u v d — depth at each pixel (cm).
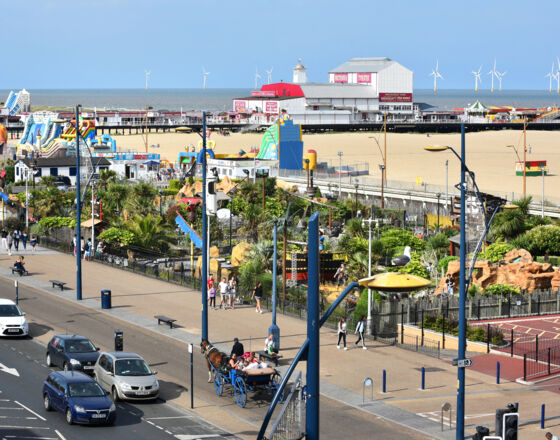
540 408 5003
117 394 5078
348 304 7750
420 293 8225
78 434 4456
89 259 10419
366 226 11281
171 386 5450
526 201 11506
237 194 14512
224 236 12162
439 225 14125
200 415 4872
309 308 2661
